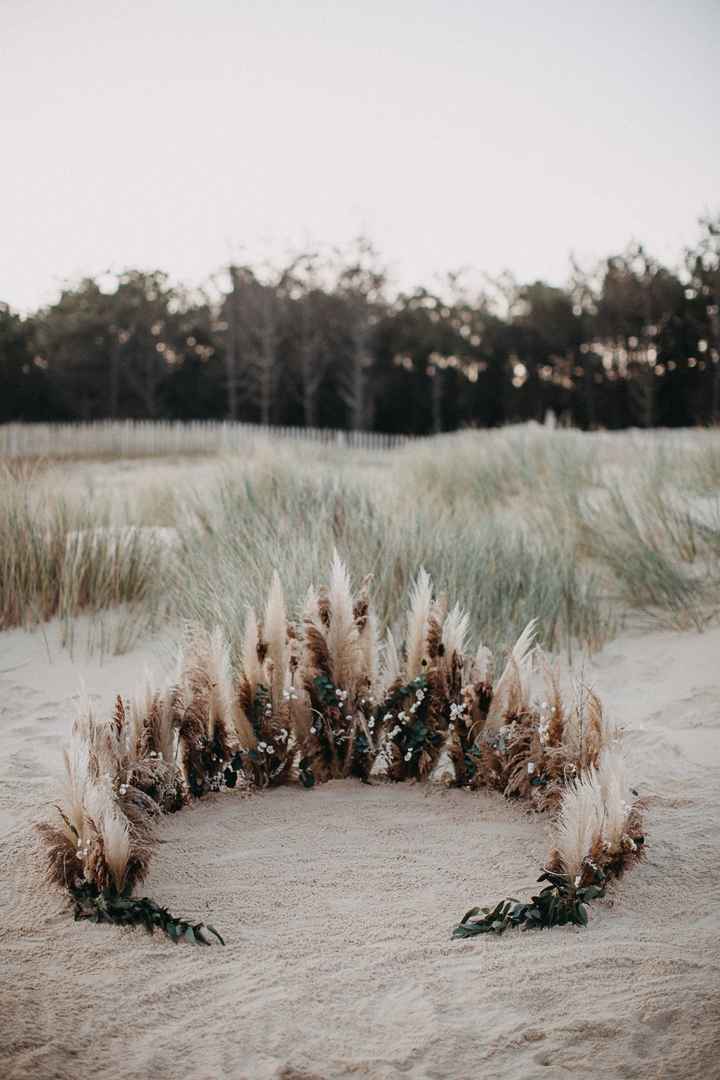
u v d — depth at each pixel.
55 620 6.79
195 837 3.64
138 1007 2.59
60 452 26.69
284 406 51.16
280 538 6.73
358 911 3.10
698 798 3.89
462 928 2.95
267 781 4.12
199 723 3.97
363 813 3.86
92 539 7.12
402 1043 2.44
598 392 49.22
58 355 45.56
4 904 3.13
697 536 7.59
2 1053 2.38
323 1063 2.37
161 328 48.59
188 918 3.06
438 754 4.18
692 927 2.98
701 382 45.59
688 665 5.70
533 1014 2.55
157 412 48.44
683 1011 2.54
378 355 50.62
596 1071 2.33
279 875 3.34
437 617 4.19
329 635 4.19
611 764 3.39
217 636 4.08
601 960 2.80
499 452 11.26
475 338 50.28
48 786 4.06
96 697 5.41
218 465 9.85
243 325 49.28
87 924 3.02
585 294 49.16
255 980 2.71
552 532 7.87
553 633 6.24
